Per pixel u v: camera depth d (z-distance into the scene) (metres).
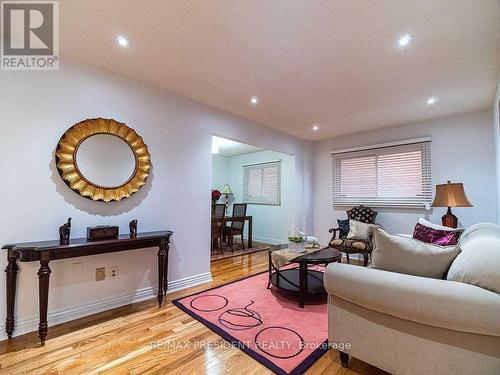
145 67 2.39
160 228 2.81
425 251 1.45
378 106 3.28
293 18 1.70
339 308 1.58
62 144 2.16
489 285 1.17
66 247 1.89
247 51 2.10
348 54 2.12
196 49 2.08
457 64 2.26
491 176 3.30
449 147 3.63
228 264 4.07
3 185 1.92
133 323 2.14
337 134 4.72
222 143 5.33
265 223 6.15
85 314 2.27
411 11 1.62
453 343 1.21
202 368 1.59
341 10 1.62
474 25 1.74
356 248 3.56
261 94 2.95
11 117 1.96
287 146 4.69
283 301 2.60
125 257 2.53
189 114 3.11
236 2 1.57
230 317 2.25
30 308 2.01
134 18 1.72
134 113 2.63
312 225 5.19
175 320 2.20
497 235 1.61
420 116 3.66
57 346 1.81
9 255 1.86
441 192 3.00
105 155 2.40
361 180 4.53
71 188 2.21
